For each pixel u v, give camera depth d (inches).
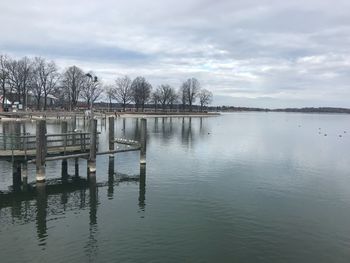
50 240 766.5
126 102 6628.9
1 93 4857.3
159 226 842.8
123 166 1466.5
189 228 834.8
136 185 1190.9
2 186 1151.0
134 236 786.8
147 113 6181.1
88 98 5565.9
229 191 1135.0
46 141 1201.4
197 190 1139.3
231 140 2522.1
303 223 880.9
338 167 1563.7
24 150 1136.2
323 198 1088.2
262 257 706.2
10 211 943.7
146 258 690.8
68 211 944.9
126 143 1520.7
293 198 1080.8
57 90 5231.3
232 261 687.1
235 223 869.8
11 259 684.1
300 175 1384.1
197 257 698.2
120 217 900.6
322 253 728.3
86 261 678.5
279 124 5073.8
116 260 682.8
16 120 3575.3
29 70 4849.9
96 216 907.4
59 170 1368.1
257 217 912.9
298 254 721.0
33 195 1075.9
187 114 6924.2
